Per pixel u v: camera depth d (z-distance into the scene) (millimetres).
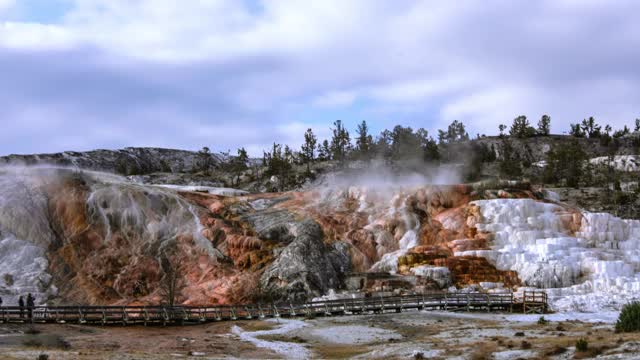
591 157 171250
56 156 143500
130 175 140625
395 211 85125
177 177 136500
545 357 33844
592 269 72625
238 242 76875
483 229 81938
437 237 82125
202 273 73688
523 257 75250
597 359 31469
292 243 76125
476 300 62750
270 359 40000
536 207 84125
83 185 81562
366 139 155125
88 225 77062
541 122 197125
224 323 56000
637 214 106500
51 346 43094
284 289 70312
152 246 76188
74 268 72250
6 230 74250
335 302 60531
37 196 78250
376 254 80875
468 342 41625
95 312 53938
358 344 46031
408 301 61844
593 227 81438
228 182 137000
